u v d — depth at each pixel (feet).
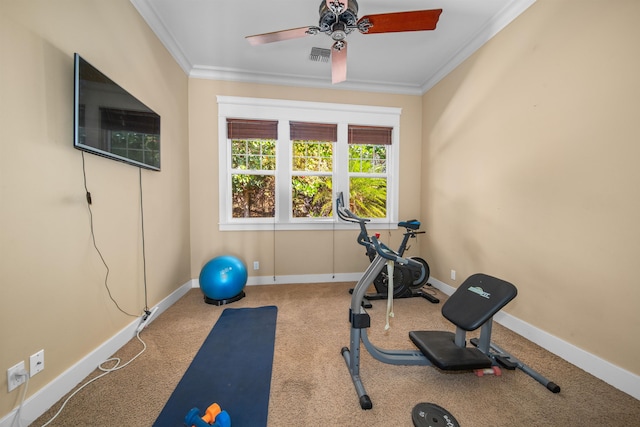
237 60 9.43
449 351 4.78
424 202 11.31
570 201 5.42
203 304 8.55
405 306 8.62
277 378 4.95
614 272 4.70
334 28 5.83
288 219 10.85
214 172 10.27
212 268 8.56
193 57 9.30
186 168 9.78
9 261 3.60
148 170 7.15
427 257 11.08
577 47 5.26
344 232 11.21
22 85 3.76
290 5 6.85
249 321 7.34
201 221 10.25
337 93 10.96
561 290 5.61
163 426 3.84
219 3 6.77
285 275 10.91
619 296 4.63
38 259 4.01
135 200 6.57
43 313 4.09
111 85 5.33
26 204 3.83
